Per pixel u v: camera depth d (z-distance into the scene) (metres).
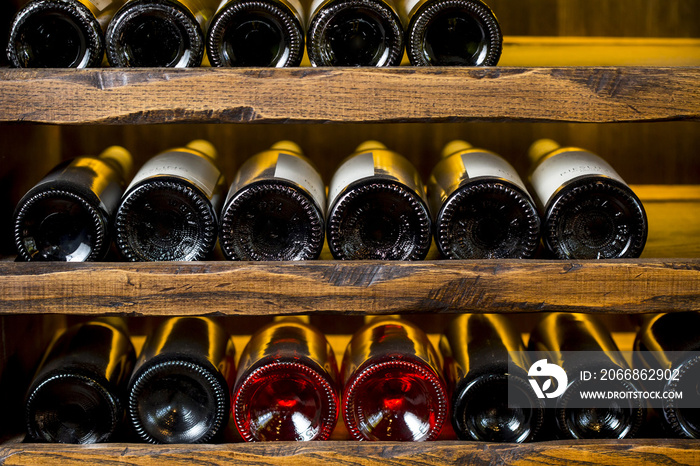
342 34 0.74
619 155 1.05
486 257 0.75
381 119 0.70
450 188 0.76
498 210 0.74
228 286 0.70
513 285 0.71
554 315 0.98
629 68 0.70
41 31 0.73
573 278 0.71
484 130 1.03
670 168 1.05
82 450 0.72
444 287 0.71
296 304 0.71
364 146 0.95
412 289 0.71
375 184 0.71
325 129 1.03
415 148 1.03
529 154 0.98
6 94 0.69
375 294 0.71
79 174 0.78
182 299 0.71
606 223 0.74
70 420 0.77
